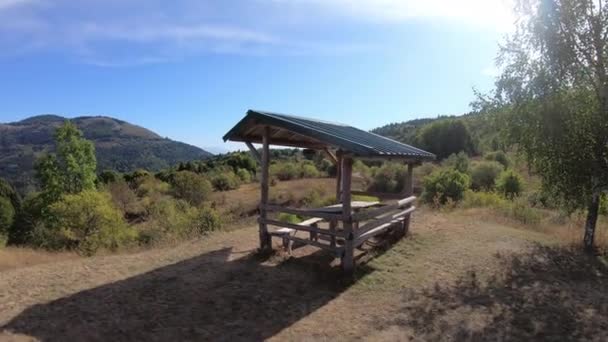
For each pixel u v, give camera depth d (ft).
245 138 29.09
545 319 18.57
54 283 23.36
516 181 73.20
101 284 23.15
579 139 27.32
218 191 142.00
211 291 21.97
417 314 19.31
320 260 27.32
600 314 19.12
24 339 16.38
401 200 32.42
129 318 18.70
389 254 28.91
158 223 67.15
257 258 27.58
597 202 29.55
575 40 27.27
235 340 16.98
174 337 17.12
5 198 109.29
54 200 95.20
